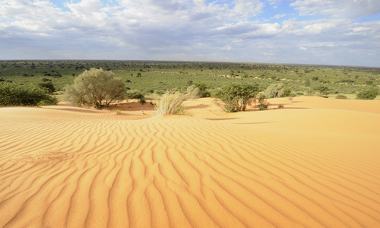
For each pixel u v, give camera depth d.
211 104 25.50
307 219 2.01
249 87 18.95
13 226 1.76
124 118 13.20
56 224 1.81
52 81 65.88
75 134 5.27
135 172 2.86
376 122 8.34
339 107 21.70
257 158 3.55
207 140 4.53
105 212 1.99
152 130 5.59
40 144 4.36
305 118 9.91
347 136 6.32
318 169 3.24
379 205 2.29
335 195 2.47
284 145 4.55
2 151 3.89
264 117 11.97
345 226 1.93
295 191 2.51
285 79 95.44
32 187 2.42
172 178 2.71
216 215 2.01
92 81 26.89
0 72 90.38
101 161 3.28
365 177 3.04
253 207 2.16
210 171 2.95
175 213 2.02
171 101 10.34
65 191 2.34
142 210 2.04
